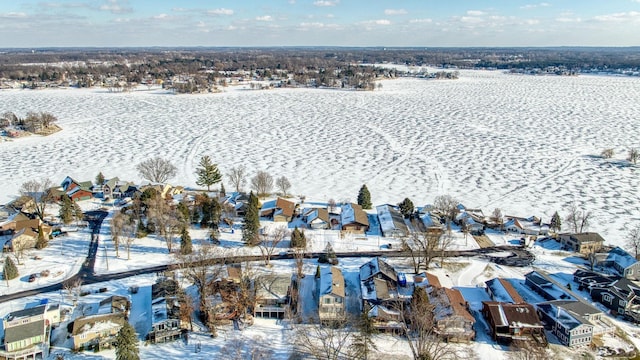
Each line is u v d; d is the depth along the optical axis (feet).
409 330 184.75
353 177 400.26
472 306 203.72
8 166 420.77
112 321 177.88
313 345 172.14
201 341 177.37
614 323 192.65
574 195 355.77
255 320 192.24
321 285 204.13
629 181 387.96
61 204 303.27
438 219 299.38
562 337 179.22
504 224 290.56
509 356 170.81
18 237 246.47
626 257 238.07
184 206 285.84
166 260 241.96
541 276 217.36
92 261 239.91
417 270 232.32
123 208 303.89
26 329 170.60
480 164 438.40
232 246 259.80
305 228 287.89
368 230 286.87
